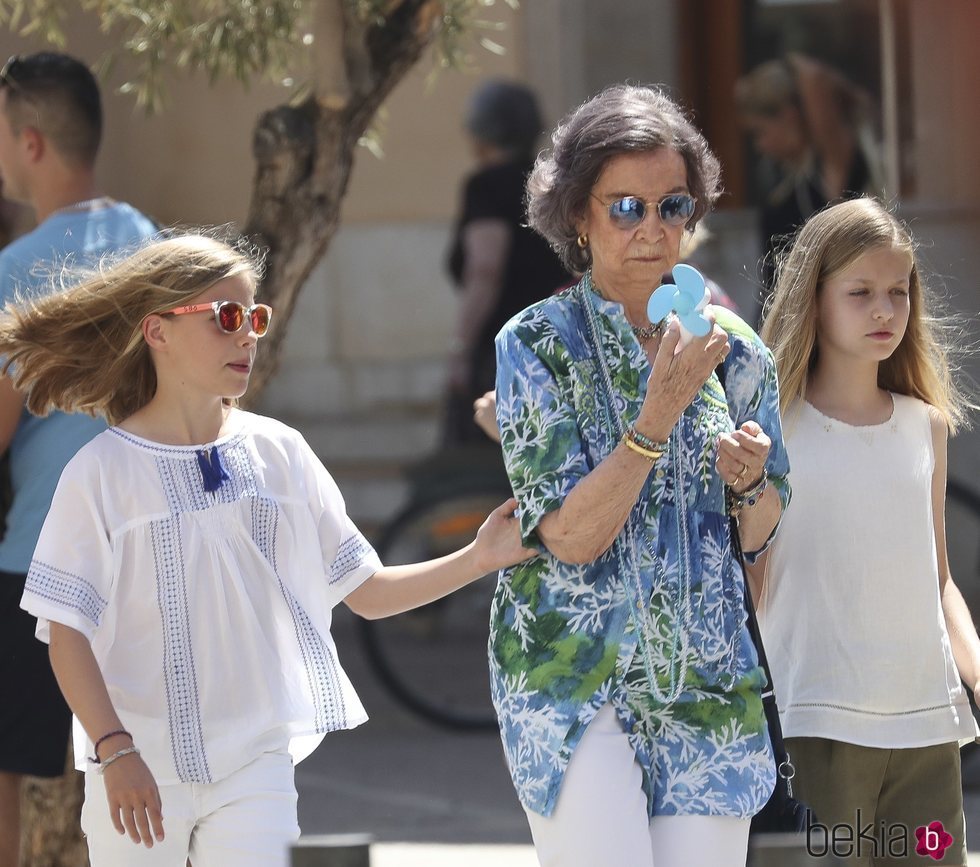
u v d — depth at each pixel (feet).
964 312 102.63
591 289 39.29
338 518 44.01
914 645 44.75
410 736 86.22
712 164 39.34
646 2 111.86
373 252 115.14
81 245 53.06
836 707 44.62
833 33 113.39
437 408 113.29
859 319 45.11
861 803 45.19
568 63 110.83
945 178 107.14
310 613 43.01
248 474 42.57
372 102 53.42
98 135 55.42
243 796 41.24
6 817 53.88
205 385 41.96
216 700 41.32
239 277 42.55
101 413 44.50
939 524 47.14
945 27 106.73
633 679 38.11
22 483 51.65
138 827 39.14
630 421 38.19
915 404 46.78
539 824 37.91
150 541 41.32
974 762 74.69
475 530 87.30
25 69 54.60
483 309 97.04
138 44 55.62
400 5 53.31
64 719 51.85
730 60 114.73
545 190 39.58
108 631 41.37
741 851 38.37
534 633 38.32
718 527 39.01
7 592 51.52
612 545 38.17
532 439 38.14
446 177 113.70
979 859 62.64
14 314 43.73
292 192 52.70
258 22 54.24
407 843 67.67
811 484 45.01
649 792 38.22
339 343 115.96
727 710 38.55
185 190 110.73
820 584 44.83
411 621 88.17
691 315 35.50
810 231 46.26
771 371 40.37
